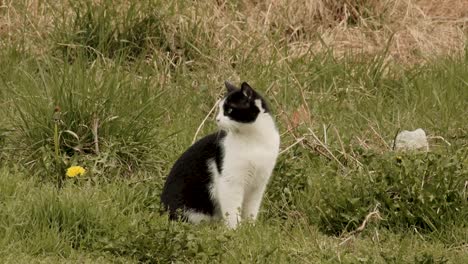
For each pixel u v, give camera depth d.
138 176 12.12
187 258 9.91
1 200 10.96
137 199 11.38
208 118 13.94
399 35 17.02
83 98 12.33
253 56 15.91
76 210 10.39
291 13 17.06
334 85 15.34
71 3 15.77
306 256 10.17
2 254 9.76
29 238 10.08
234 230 10.66
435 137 13.69
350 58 16.17
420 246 10.81
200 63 15.64
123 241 9.98
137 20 15.73
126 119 12.42
